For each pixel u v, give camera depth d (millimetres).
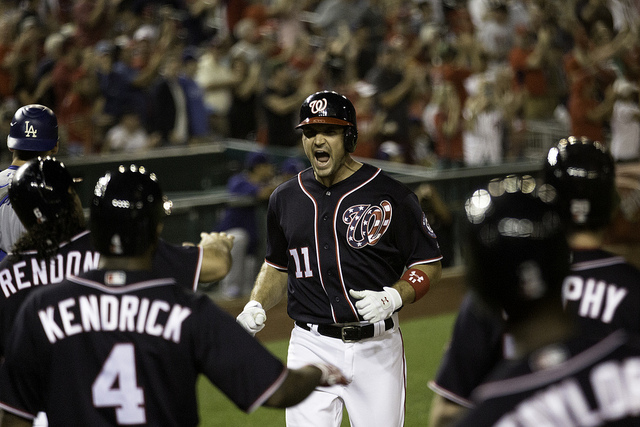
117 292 9070
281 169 39406
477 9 58688
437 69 46938
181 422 9047
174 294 9148
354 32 54438
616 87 42562
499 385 6391
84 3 46594
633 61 48781
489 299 6941
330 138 14172
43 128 14289
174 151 40781
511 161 42750
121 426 8812
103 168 38438
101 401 8828
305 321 14688
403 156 42594
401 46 50156
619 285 9383
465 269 7246
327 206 14516
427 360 26344
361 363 14281
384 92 44188
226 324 9109
